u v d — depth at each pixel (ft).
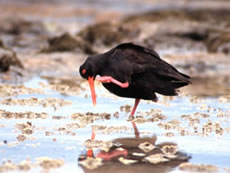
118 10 151.94
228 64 80.59
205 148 31.19
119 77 38.88
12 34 106.22
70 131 35.06
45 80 61.62
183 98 49.80
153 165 27.66
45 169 26.53
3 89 50.85
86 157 28.94
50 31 110.93
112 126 36.55
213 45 88.58
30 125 36.14
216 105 45.91
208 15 105.81
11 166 26.66
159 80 38.14
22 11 142.31
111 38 92.32
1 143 31.45
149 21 100.53
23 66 66.39
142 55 38.32
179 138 33.68
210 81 64.49
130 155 29.55
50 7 153.89
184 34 93.97
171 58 82.79
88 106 44.62
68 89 53.42
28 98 46.91
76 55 78.84
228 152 30.30
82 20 132.05
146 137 33.88
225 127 36.88
